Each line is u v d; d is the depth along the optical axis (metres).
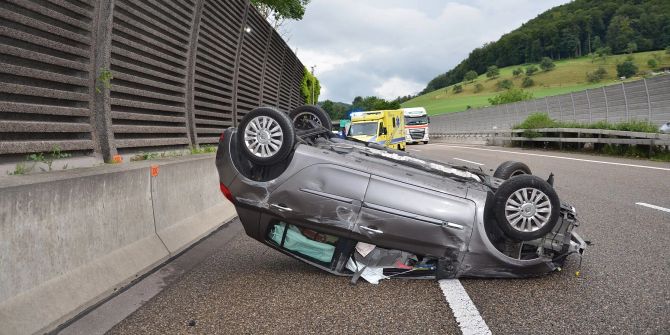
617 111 21.25
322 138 5.23
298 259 4.43
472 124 47.53
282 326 3.18
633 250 4.92
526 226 4.02
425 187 4.14
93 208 3.83
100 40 5.13
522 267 4.07
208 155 7.34
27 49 4.06
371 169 4.20
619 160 15.18
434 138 59.38
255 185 4.23
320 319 3.30
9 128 3.74
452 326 3.15
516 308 3.47
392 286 4.07
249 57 12.55
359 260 4.46
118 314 3.37
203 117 9.13
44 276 3.19
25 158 4.04
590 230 5.87
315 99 33.28
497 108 39.53
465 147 31.09
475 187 4.41
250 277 4.35
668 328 3.02
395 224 4.05
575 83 189.38
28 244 3.06
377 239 4.10
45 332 2.96
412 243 4.09
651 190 8.81
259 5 24.92
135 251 4.44
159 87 6.75
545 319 3.24
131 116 5.91
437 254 4.12
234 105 11.02
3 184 2.99
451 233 4.05
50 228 3.29
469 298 3.72
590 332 3.00
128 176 4.44
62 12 4.53
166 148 7.15
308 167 4.18
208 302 3.66
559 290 3.85
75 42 4.77
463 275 4.16
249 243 5.78
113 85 5.43
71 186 3.54
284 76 18.36
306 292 3.91
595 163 14.38
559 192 8.95
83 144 4.80
